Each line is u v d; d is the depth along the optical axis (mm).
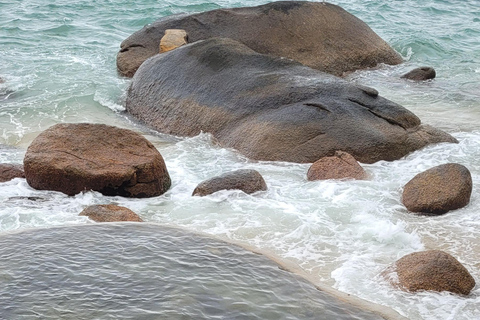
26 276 4977
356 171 9555
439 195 8336
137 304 4648
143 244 5582
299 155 10430
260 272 5250
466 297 6199
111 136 9523
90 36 20844
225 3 26422
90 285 4875
